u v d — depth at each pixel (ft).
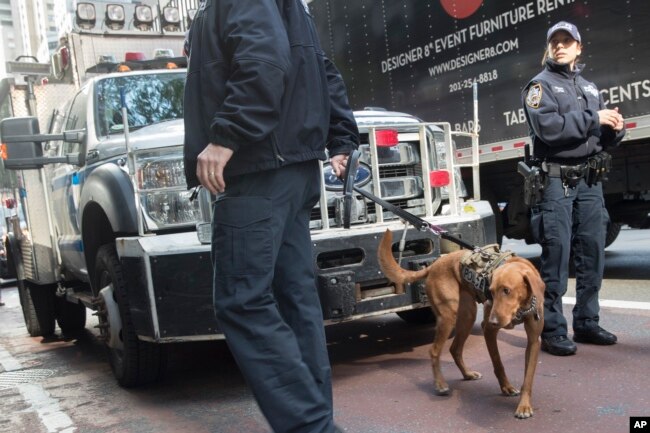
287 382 7.21
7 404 14.03
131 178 12.58
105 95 16.33
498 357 11.37
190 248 11.89
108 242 15.38
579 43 13.69
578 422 9.89
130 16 23.22
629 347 13.44
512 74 22.08
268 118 7.00
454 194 14.96
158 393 13.71
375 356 14.96
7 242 23.20
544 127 13.03
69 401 13.80
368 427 10.47
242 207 7.27
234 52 7.10
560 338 13.37
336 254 13.15
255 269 7.23
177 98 16.80
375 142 14.15
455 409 10.94
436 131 15.89
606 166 13.47
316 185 8.16
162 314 11.95
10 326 26.63
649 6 18.20
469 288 11.40
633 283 21.07
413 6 25.48
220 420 11.51
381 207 14.07
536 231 13.67
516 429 9.86
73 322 22.80
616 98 19.27
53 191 19.47
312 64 7.76
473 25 23.24
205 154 7.02
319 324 8.15
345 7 28.68
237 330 7.23
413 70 25.77
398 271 12.25
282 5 7.67
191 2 23.63
